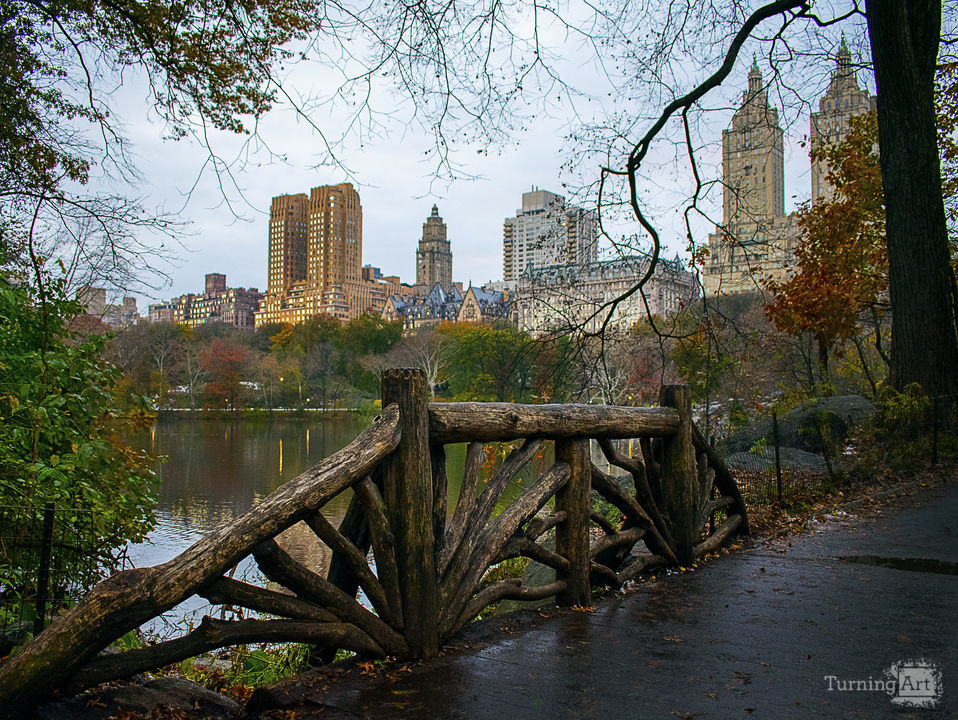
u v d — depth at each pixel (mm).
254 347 120438
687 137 12609
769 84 13195
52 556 4465
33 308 5293
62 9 8070
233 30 8312
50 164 8297
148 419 5578
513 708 2848
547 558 4258
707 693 3041
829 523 7520
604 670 3295
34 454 4418
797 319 17188
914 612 4324
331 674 3121
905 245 13867
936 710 2889
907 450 11609
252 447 49438
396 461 3314
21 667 2287
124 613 2393
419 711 2801
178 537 17547
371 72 8344
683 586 4945
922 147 13742
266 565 2852
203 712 2859
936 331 13609
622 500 4930
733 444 12188
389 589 3262
